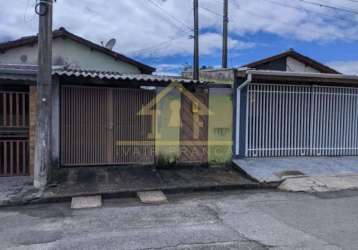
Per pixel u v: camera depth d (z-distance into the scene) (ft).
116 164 31.55
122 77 29.01
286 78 34.83
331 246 16.02
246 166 32.53
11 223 19.44
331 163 35.14
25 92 28.48
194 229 18.28
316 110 37.60
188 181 28.45
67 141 30.27
